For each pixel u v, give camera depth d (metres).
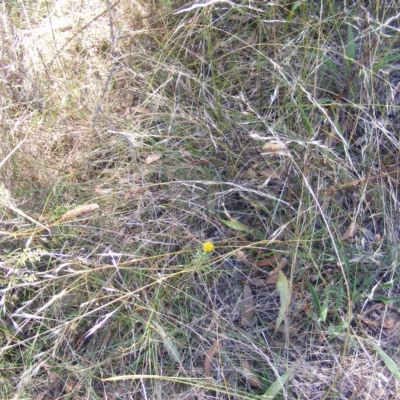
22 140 0.87
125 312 0.86
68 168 0.94
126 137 0.87
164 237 0.89
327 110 0.93
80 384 0.83
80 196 0.91
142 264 0.88
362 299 0.87
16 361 0.85
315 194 0.87
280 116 0.93
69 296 0.87
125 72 0.97
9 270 0.84
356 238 0.89
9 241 0.88
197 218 0.91
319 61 0.93
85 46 0.99
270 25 0.95
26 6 1.03
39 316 0.84
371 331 0.86
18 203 0.88
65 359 0.85
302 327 0.86
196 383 0.80
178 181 0.87
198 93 0.95
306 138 0.90
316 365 0.84
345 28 0.96
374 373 0.83
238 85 0.95
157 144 0.91
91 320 0.86
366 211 0.91
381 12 0.95
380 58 0.93
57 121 0.94
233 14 0.97
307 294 0.87
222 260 0.89
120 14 1.00
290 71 0.94
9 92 0.95
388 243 0.88
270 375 0.84
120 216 0.91
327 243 0.88
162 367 0.84
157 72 0.96
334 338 0.85
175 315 0.86
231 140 0.93
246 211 0.91
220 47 0.97
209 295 0.86
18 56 0.97
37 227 0.86
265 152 0.84
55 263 0.88
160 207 0.91
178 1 0.97
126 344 0.85
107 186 0.92
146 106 0.95
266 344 0.85
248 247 0.84
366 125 0.92
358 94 0.93
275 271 0.87
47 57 0.99
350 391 0.83
